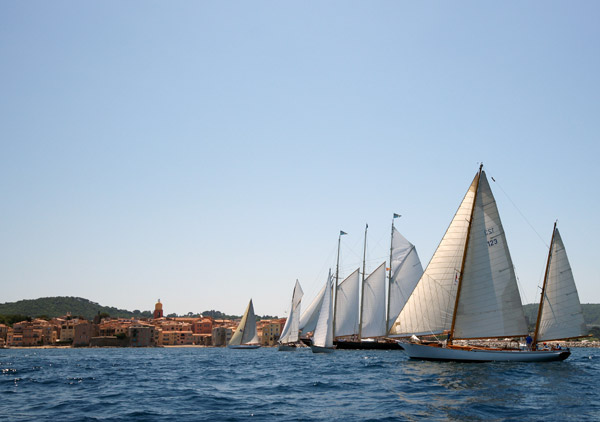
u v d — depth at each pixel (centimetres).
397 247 12375
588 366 6188
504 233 5991
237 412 3150
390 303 12300
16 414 3122
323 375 5706
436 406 3269
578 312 6078
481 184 6109
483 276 6066
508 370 5312
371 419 2866
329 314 11181
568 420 2811
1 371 7038
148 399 3781
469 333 6116
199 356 13612
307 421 2828
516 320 5931
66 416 3038
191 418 2952
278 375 5900
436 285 6688
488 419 2856
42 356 14400
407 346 6631
